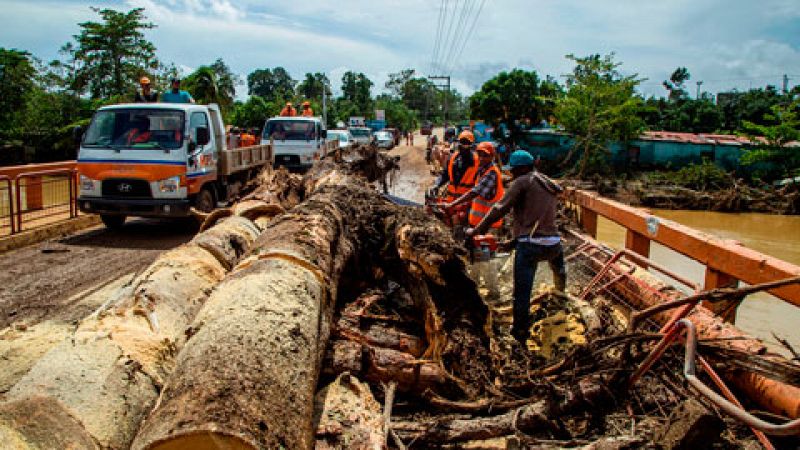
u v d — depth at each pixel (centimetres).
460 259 463
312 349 312
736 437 349
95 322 362
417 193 1766
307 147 1644
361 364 390
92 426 273
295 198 1048
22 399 268
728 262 520
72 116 3334
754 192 2167
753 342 397
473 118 3597
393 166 1909
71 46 3344
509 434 357
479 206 627
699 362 395
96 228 1089
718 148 2653
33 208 1127
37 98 3338
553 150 2934
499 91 3316
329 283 403
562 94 3291
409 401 405
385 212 559
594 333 470
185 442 217
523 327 490
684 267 1013
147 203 936
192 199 990
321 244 428
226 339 272
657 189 2292
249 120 4212
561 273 539
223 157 1114
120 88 3303
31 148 3238
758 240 1477
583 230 963
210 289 457
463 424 359
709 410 316
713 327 434
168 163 935
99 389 295
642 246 758
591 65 2712
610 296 584
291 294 336
